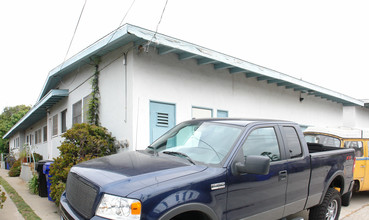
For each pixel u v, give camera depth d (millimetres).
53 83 13016
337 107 17828
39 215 6348
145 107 7934
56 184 6785
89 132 7754
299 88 13570
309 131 8750
